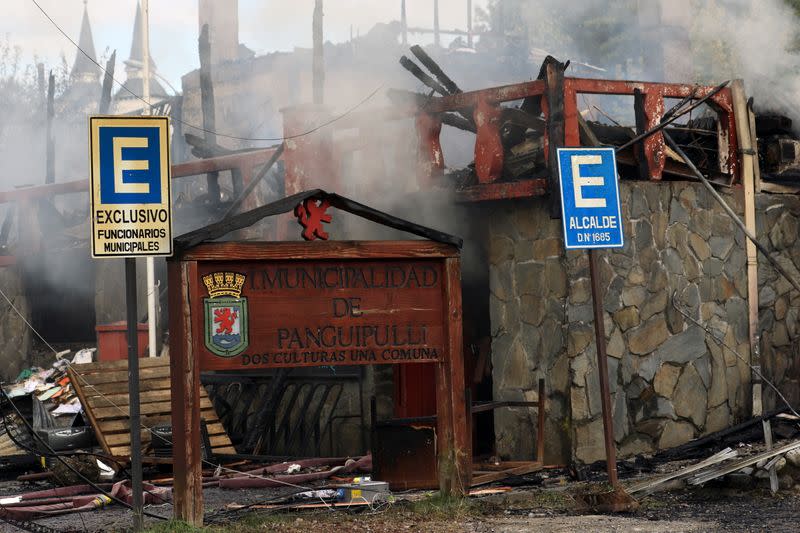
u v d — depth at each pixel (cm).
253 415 2031
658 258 1672
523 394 1656
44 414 2064
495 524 1186
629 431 1625
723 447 1622
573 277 1580
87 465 1681
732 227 1773
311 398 1953
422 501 1271
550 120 1559
